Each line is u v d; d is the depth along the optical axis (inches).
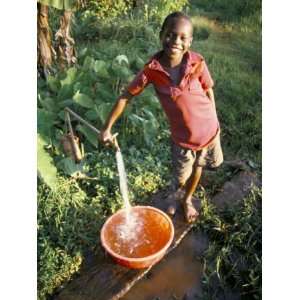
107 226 73.4
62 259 72.9
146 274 73.4
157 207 82.4
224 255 74.5
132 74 94.7
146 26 115.5
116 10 102.4
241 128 98.8
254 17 126.6
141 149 91.5
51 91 97.4
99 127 90.0
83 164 87.3
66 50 100.3
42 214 78.7
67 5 87.2
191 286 72.4
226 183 86.8
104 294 69.7
